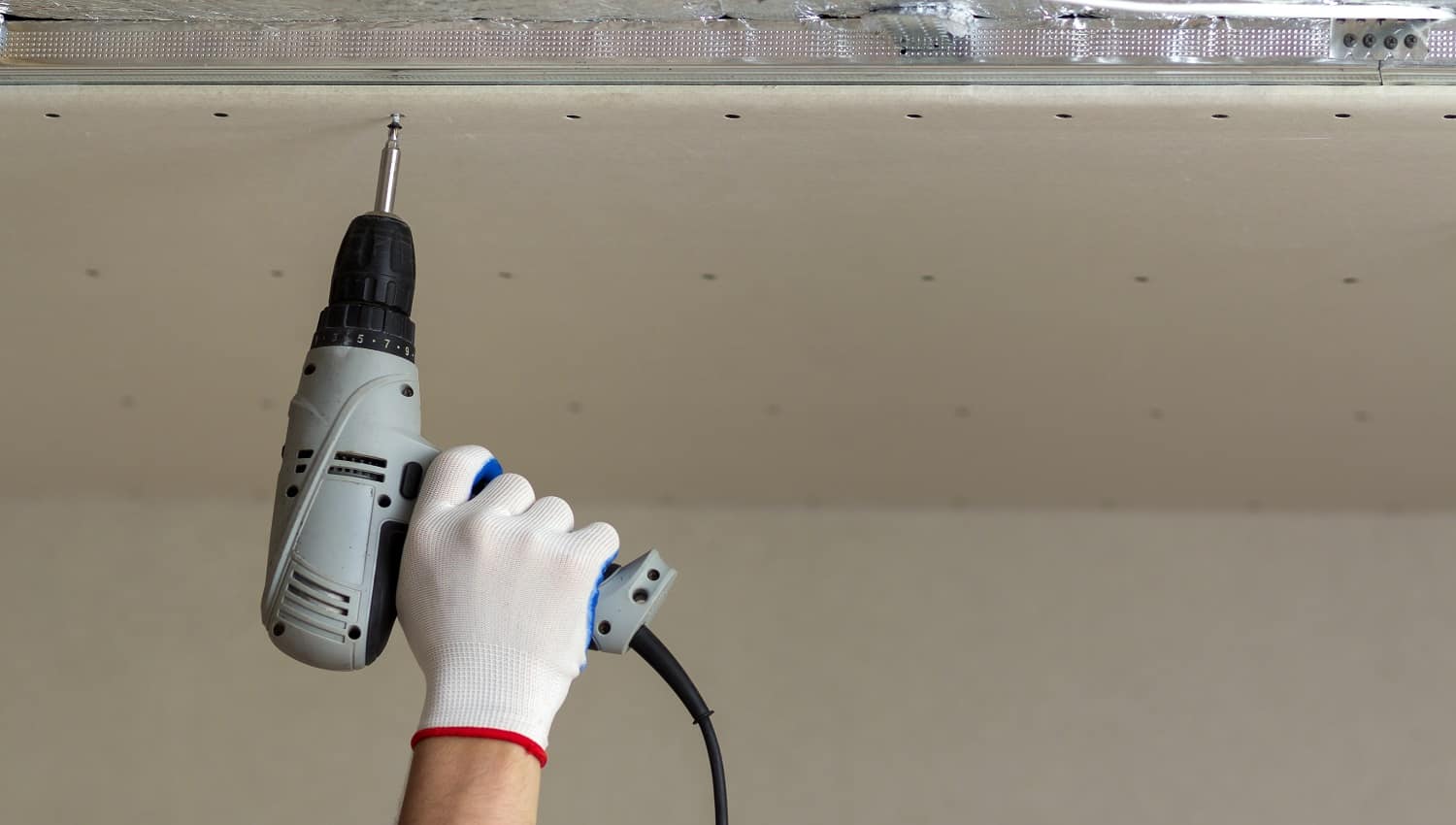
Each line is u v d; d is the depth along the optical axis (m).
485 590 0.83
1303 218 1.14
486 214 1.17
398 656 2.00
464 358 1.53
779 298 1.35
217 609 2.00
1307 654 1.95
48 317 1.41
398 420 0.89
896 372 1.54
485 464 0.90
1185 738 1.92
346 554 0.85
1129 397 1.59
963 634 1.98
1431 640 1.94
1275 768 1.90
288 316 1.40
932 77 0.96
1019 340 1.44
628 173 1.10
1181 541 2.01
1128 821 1.89
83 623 2.00
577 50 0.95
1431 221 1.13
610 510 2.03
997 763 1.92
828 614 1.99
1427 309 1.31
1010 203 1.13
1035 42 0.93
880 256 1.25
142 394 1.64
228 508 2.04
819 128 1.02
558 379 1.58
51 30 0.97
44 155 1.07
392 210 1.01
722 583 2.00
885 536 2.03
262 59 0.96
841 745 1.93
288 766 1.94
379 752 1.94
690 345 1.47
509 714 0.79
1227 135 1.01
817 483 1.95
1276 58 0.92
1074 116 0.99
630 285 1.33
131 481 1.98
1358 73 0.93
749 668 1.97
